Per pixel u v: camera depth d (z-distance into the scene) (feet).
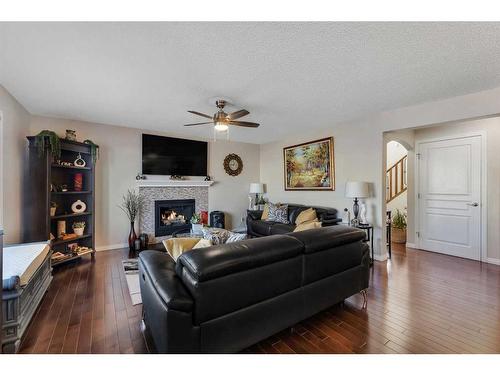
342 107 11.95
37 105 11.43
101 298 8.64
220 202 20.20
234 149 20.97
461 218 13.55
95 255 13.92
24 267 6.95
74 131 12.95
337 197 15.46
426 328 6.76
